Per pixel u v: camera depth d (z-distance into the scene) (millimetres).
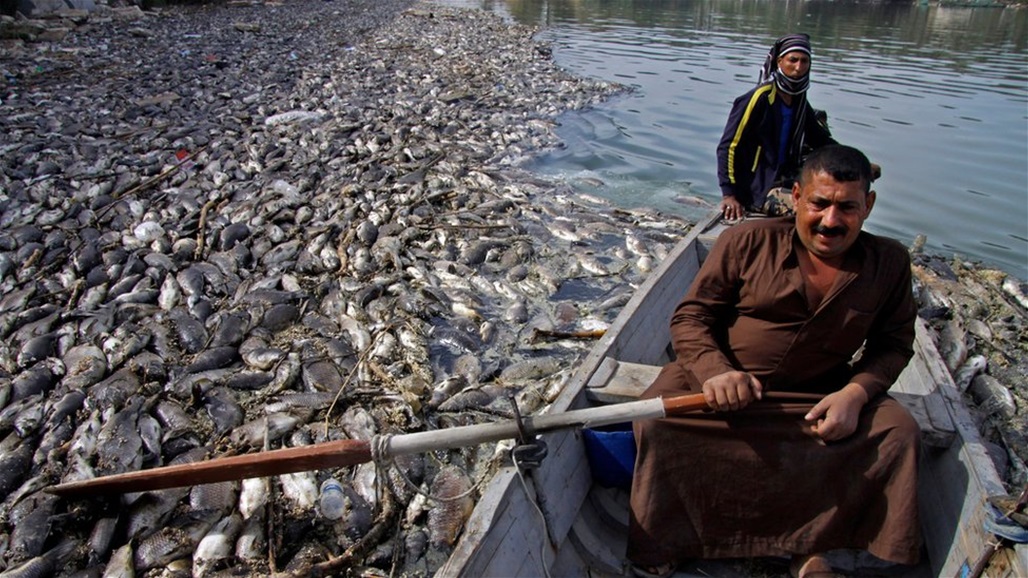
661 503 3643
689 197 11172
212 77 17203
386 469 4789
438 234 9172
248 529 4391
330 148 12117
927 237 9688
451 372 6492
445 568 3021
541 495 3654
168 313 7031
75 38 20953
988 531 3023
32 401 5566
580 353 6812
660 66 22094
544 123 14930
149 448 5102
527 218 10039
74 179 10273
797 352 3584
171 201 9750
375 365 6242
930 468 3939
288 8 36156
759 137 6691
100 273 7793
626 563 3904
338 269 8180
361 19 32750
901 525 3311
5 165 10578
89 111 13625
